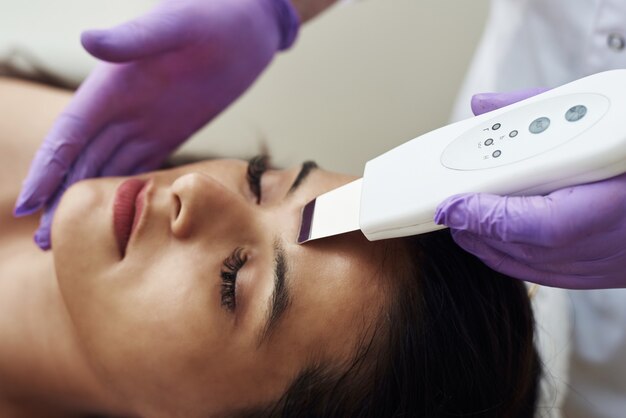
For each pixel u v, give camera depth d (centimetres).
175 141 96
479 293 69
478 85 103
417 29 127
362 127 131
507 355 70
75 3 124
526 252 55
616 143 45
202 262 66
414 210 52
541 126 49
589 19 85
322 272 64
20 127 98
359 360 65
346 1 109
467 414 69
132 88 87
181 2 86
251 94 130
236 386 65
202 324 64
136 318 65
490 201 49
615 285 58
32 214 92
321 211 63
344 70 130
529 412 77
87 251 68
